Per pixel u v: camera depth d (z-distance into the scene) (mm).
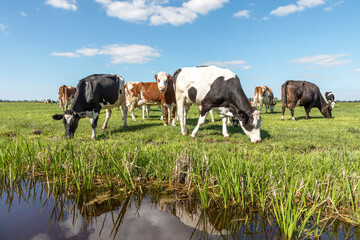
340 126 10047
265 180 3145
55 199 3090
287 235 2229
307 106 13930
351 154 4766
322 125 10469
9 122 10914
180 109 7918
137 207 2885
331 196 2865
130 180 3516
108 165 3869
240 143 6590
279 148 5852
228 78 6883
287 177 2986
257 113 6457
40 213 2658
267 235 2252
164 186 3584
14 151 4316
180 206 2934
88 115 7488
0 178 3795
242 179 2945
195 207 2904
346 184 2941
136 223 2445
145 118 14305
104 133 8070
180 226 2406
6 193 3281
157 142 6762
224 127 7656
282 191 2752
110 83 8430
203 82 7090
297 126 10195
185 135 7820
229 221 2547
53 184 3342
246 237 2207
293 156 4332
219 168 3178
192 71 7441
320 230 2369
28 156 4262
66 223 2414
